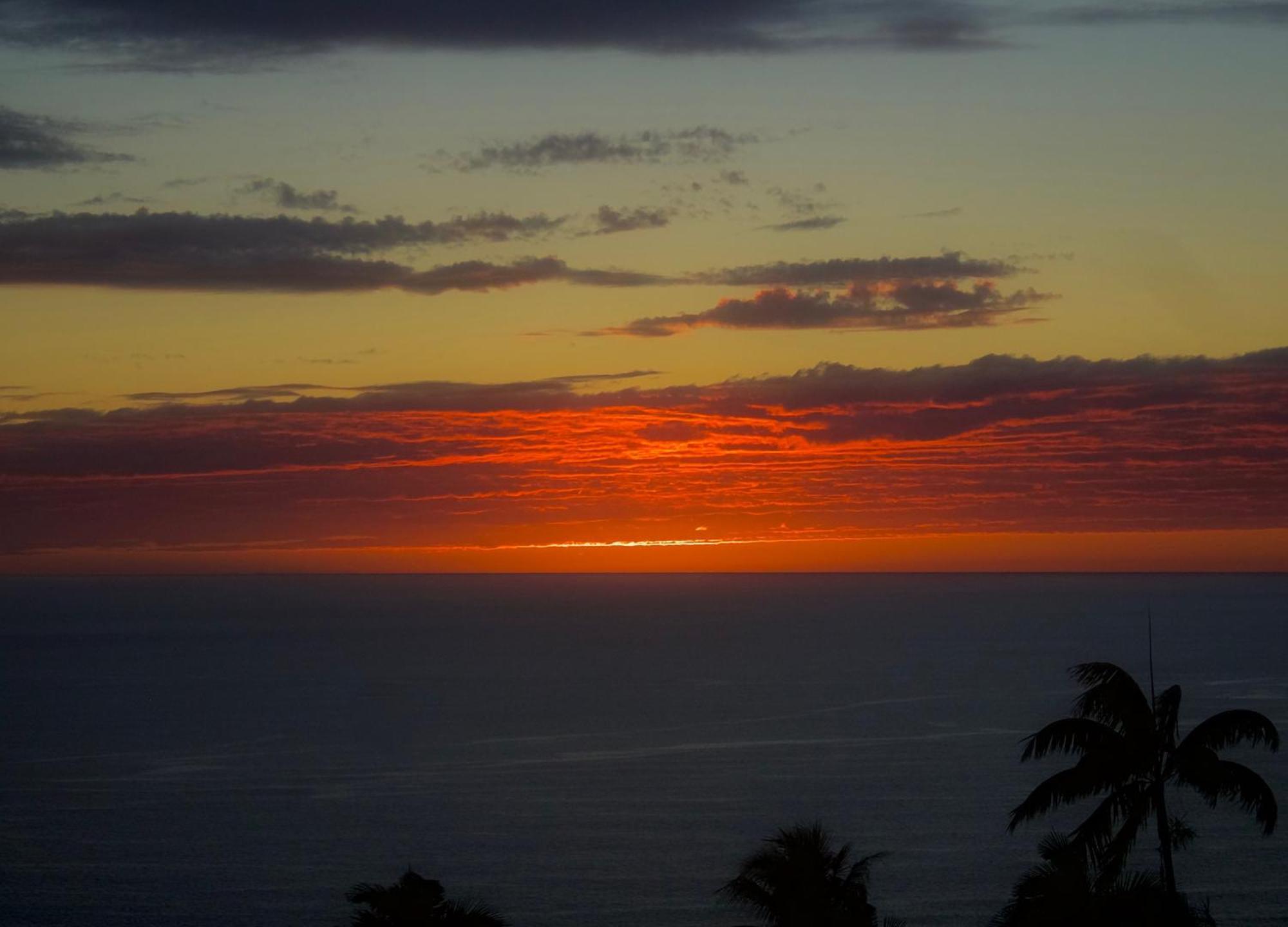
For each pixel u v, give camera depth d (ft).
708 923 208.44
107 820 286.66
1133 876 89.61
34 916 212.23
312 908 216.95
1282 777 315.37
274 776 342.23
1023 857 247.91
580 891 227.81
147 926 206.39
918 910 212.43
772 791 316.81
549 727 427.74
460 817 288.71
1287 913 206.90
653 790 319.27
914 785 321.11
